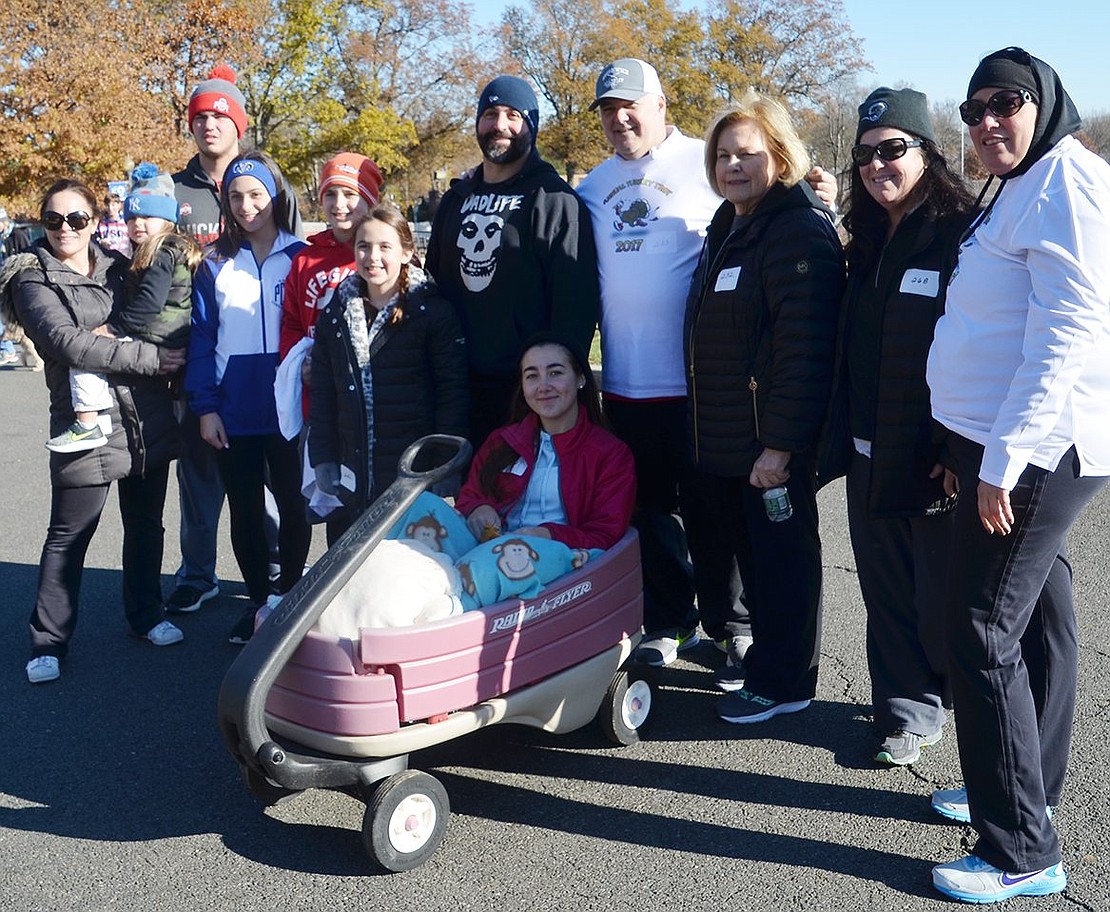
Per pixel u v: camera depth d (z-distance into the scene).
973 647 2.87
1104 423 2.74
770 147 3.80
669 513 4.73
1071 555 5.85
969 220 3.24
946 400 2.92
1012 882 2.91
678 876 3.10
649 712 3.98
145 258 4.61
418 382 4.09
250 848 3.33
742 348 3.87
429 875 3.15
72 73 22.67
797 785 3.59
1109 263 2.56
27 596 5.73
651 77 4.41
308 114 45.19
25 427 11.06
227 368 4.77
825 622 5.10
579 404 3.99
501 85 4.22
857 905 2.93
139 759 3.92
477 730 4.07
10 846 3.36
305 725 3.18
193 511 5.44
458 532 3.65
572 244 4.25
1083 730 3.85
